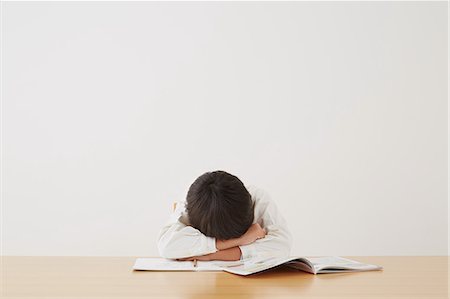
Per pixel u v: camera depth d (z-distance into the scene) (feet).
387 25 14.02
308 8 13.94
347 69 13.92
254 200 7.42
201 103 13.73
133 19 13.82
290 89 13.83
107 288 4.33
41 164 13.60
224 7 13.88
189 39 13.80
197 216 6.49
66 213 13.53
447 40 13.99
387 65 13.97
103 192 13.56
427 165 13.92
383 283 4.59
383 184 13.83
